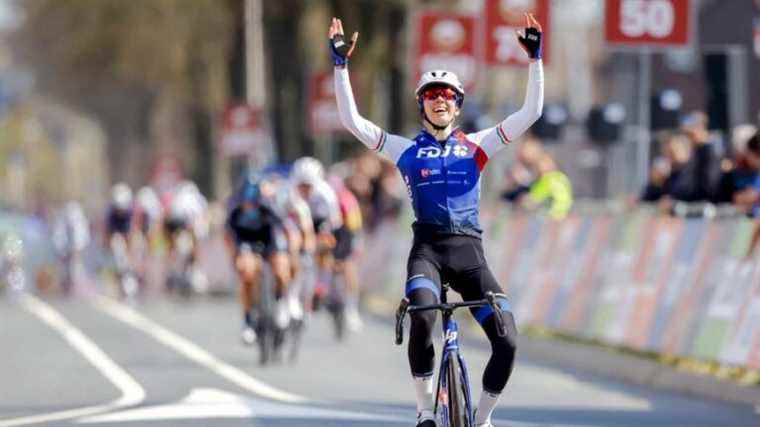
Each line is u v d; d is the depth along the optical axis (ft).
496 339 82.28
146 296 299.79
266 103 426.51
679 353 139.85
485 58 198.29
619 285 155.12
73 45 492.54
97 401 123.13
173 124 612.70
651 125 187.42
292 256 157.38
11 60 607.37
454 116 86.17
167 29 454.81
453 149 85.35
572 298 166.50
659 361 143.02
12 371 151.84
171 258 281.95
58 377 144.66
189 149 575.79
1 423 107.96
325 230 178.19
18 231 326.03
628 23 168.86
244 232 156.15
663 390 137.49
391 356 168.55
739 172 146.72
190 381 138.92
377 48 353.92
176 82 479.41
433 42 214.69
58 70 560.20
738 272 132.26
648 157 187.62
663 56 245.45
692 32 169.17
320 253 179.01
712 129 180.55
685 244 142.61
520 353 171.94
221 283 320.50
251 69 362.94
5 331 211.20
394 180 245.65
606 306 157.48
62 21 502.79
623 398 130.41
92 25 479.00
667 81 244.63
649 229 150.51
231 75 413.39
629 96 251.39
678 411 121.29
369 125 86.28
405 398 127.24
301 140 396.78
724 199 148.05
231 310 257.34
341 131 300.81
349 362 160.97
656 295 146.61
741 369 132.36
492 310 82.84
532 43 85.71
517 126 85.71
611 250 158.40
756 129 143.54
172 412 111.65
